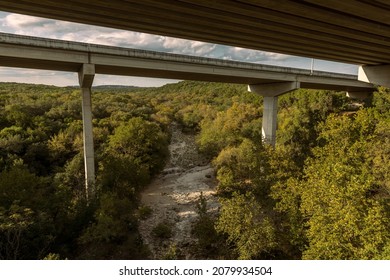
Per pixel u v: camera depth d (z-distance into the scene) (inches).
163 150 1646.2
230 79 1427.2
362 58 876.6
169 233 829.8
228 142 1638.8
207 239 753.6
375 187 699.4
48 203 704.4
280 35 607.2
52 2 432.8
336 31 565.9
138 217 917.8
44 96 2440.9
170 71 1159.6
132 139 1328.7
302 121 1552.7
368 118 975.0
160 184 1310.3
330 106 1916.8
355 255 426.3
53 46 875.4
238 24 532.7
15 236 574.6
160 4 429.1
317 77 1653.5
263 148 882.8
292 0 420.2
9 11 478.9
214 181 1311.5
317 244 464.4
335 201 459.2
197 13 466.0
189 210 1005.2
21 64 973.8
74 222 732.7
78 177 1084.5
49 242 625.6
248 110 2132.1
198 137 2134.6
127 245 738.8
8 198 652.7
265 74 1385.3
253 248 603.5
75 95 2559.1
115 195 893.8
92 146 1066.1
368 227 419.2
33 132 1286.9
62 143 1290.6
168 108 3073.3
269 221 629.3
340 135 829.8
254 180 770.2
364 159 764.0
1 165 1009.5
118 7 446.3
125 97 3267.7
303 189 574.2
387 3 425.7
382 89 1487.5
